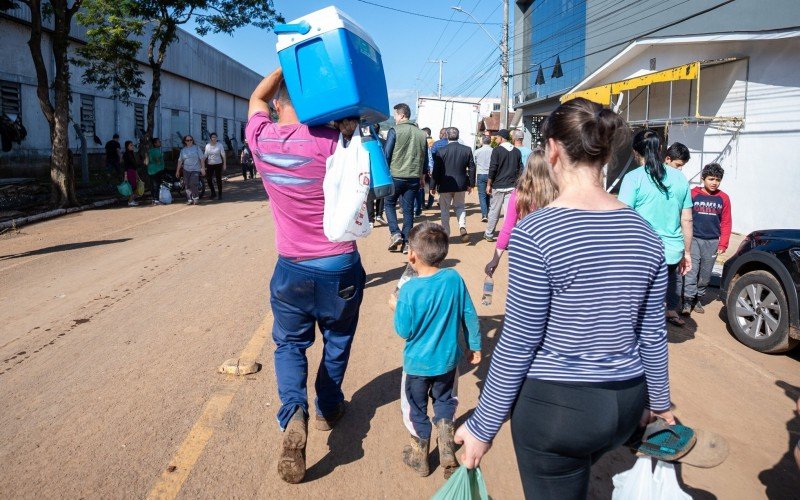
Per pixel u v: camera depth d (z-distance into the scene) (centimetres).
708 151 1345
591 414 183
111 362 471
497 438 369
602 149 189
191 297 654
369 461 338
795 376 475
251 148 298
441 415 325
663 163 493
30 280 738
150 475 319
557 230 181
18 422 374
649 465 223
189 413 386
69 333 539
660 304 193
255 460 335
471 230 1116
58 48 1395
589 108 191
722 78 1302
